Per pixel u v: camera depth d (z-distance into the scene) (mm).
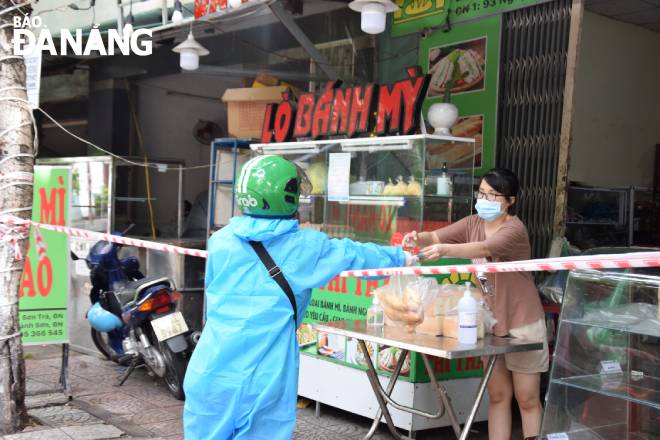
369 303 4246
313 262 2494
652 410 2896
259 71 7090
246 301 2436
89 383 5359
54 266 4719
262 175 2436
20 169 4078
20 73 4094
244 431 2383
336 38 7020
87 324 6238
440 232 3656
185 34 7391
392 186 4500
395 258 2701
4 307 4105
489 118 5668
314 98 5227
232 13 5535
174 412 4699
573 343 3096
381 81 6609
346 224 4801
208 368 2408
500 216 3451
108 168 6535
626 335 2965
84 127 10562
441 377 4078
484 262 3740
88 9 6715
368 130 4781
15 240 4078
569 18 5172
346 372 4371
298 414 4652
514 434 4297
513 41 5543
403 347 3184
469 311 3162
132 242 3873
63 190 4766
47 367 5805
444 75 6027
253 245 2461
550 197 5277
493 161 5613
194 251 3623
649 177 7355
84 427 4285
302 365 4672
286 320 2441
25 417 4238
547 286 4746
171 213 10078
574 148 6547
